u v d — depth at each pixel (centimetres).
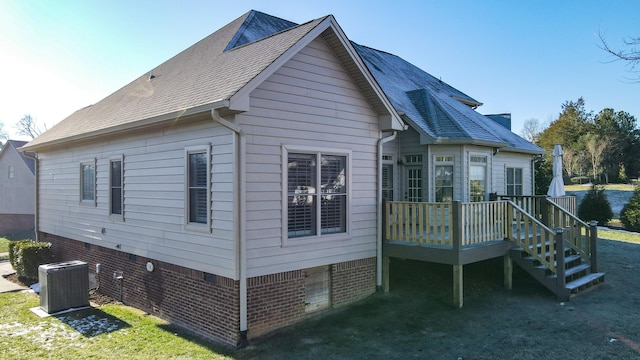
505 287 933
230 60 863
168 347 673
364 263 891
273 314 718
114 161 1016
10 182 2911
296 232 766
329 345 661
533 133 6925
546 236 1066
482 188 1237
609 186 4062
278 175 726
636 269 1098
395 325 741
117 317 855
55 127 1497
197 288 751
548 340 646
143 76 1411
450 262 820
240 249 666
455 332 697
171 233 816
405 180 1243
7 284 1202
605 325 698
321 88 801
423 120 1227
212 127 714
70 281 920
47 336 737
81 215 1166
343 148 841
